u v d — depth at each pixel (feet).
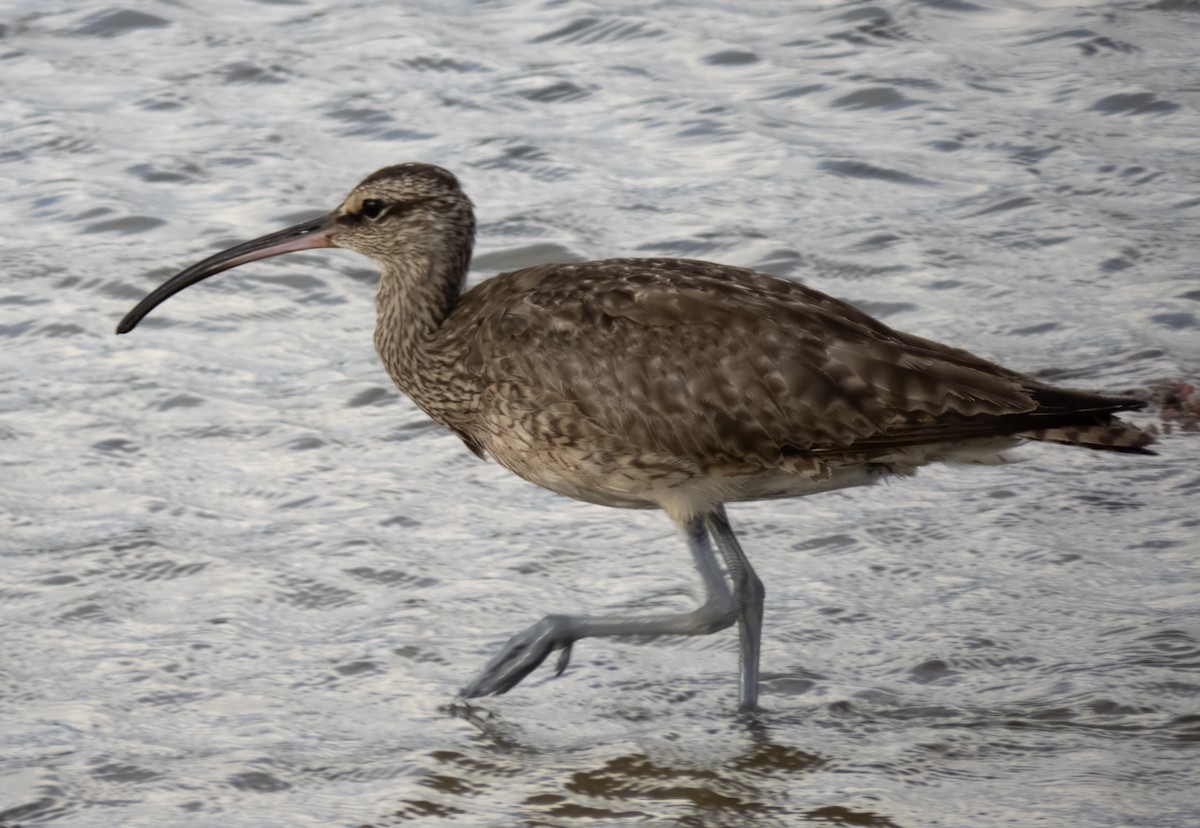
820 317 35.58
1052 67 69.21
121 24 74.02
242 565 40.34
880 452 35.27
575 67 70.18
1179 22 73.00
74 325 52.34
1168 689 34.65
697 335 35.55
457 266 39.42
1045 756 32.50
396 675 36.24
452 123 65.82
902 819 30.42
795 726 34.32
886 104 66.69
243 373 50.14
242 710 34.73
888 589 39.50
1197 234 56.85
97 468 44.73
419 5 76.48
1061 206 58.90
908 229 57.77
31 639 37.11
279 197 60.13
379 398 48.83
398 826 30.53
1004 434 34.63
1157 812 30.17
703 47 71.56
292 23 74.69
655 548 41.78
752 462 35.63
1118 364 49.29
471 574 40.37
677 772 32.50
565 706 35.55
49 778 31.94
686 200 59.98
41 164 62.54
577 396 36.09
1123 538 40.93
